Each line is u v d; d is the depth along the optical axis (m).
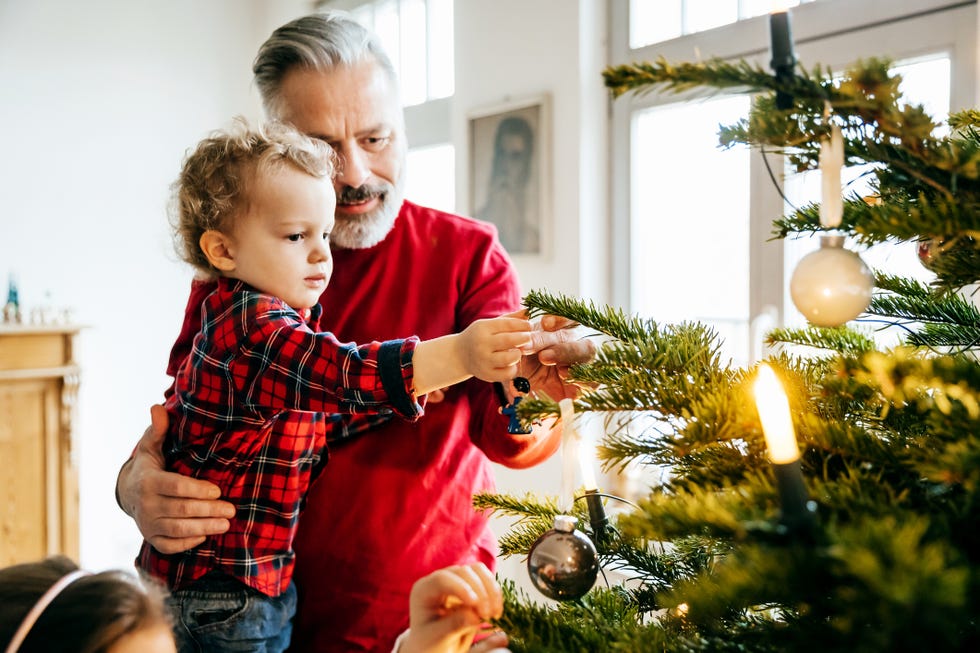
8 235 3.17
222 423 0.96
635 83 0.48
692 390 0.52
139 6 3.45
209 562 1.00
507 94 2.51
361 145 1.07
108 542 3.42
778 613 0.51
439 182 2.99
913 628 0.30
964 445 0.39
